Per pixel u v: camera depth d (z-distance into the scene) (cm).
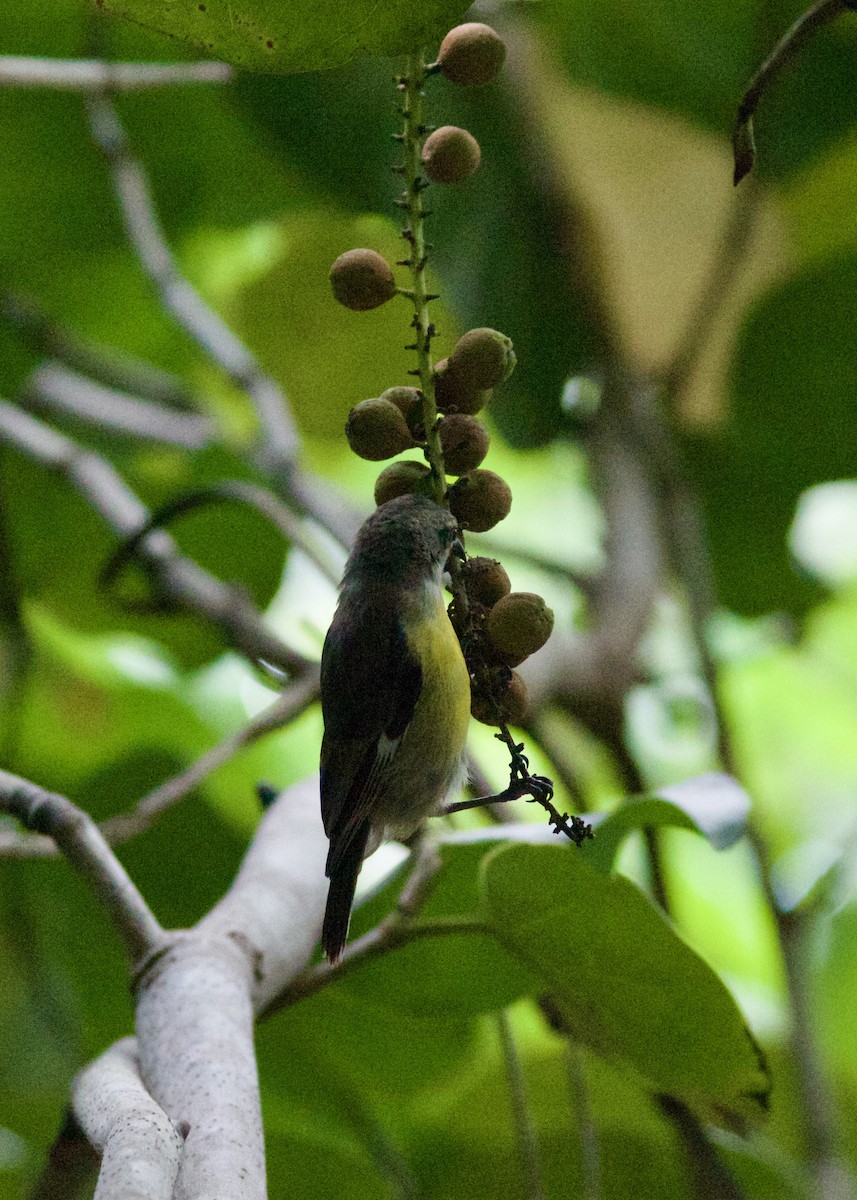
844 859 894
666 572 1132
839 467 1266
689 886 1193
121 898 519
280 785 1155
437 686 562
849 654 1467
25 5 1128
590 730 978
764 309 1182
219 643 1138
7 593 1036
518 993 685
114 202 1238
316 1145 946
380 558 573
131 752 1040
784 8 1126
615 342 1145
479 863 643
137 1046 489
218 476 1212
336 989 696
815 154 1141
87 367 1264
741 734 1317
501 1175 984
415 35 414
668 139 1138
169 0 409
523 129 1137
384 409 430
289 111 1126
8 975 1005
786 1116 1003
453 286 1173
